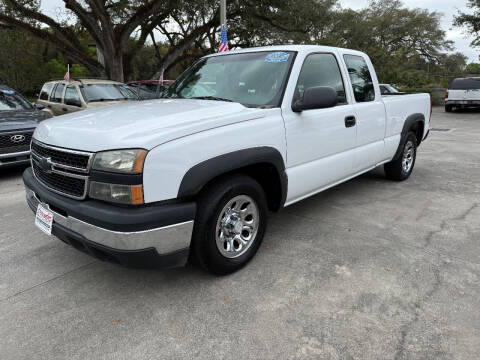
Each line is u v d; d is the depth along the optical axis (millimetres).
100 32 16234
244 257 3027
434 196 4934
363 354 2119
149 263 2439
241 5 19188
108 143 2346
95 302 2672
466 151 8219
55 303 2666
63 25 18281
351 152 4117
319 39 30812
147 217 2293
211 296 2705
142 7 15977
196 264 2838
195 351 2174
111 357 2141
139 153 2285
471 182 5625
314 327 2346
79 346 2230
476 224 3947
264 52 3645
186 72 4113
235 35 23672
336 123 3770
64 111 9234
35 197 3010
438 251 3334
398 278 2891
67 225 2557
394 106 4887
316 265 3111
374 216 4215
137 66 37219
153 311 2551
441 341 2205
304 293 2709
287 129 3188
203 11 18062
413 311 2484
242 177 2879
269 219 4160
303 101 3105
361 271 3002
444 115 17359
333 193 5098
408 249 3381
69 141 2529
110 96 9430
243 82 3457
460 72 40656
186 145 2455
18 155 6098
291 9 19078
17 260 3312
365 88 4395
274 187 3271
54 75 32406
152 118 2656
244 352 2154
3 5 15883
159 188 2357
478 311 2479
